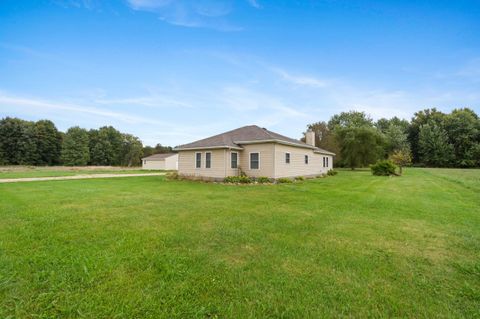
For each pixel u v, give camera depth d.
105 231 4.68
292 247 3.97
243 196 9.28
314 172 21.52
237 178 14.65
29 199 8.21
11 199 8.20
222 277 2.95
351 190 11.32
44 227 4.91
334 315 2.28
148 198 8.62
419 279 2.97
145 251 3.71
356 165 33.84
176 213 6.28
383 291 2.69
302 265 3.31
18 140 51.00
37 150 53.50
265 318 2.22
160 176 21.45
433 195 9.75
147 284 2.77
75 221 5.39
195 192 10.36
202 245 4.01
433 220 5.77
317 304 2.44
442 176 20.30
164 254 3.60
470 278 3.01
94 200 8.12
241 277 2.96
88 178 18.34
